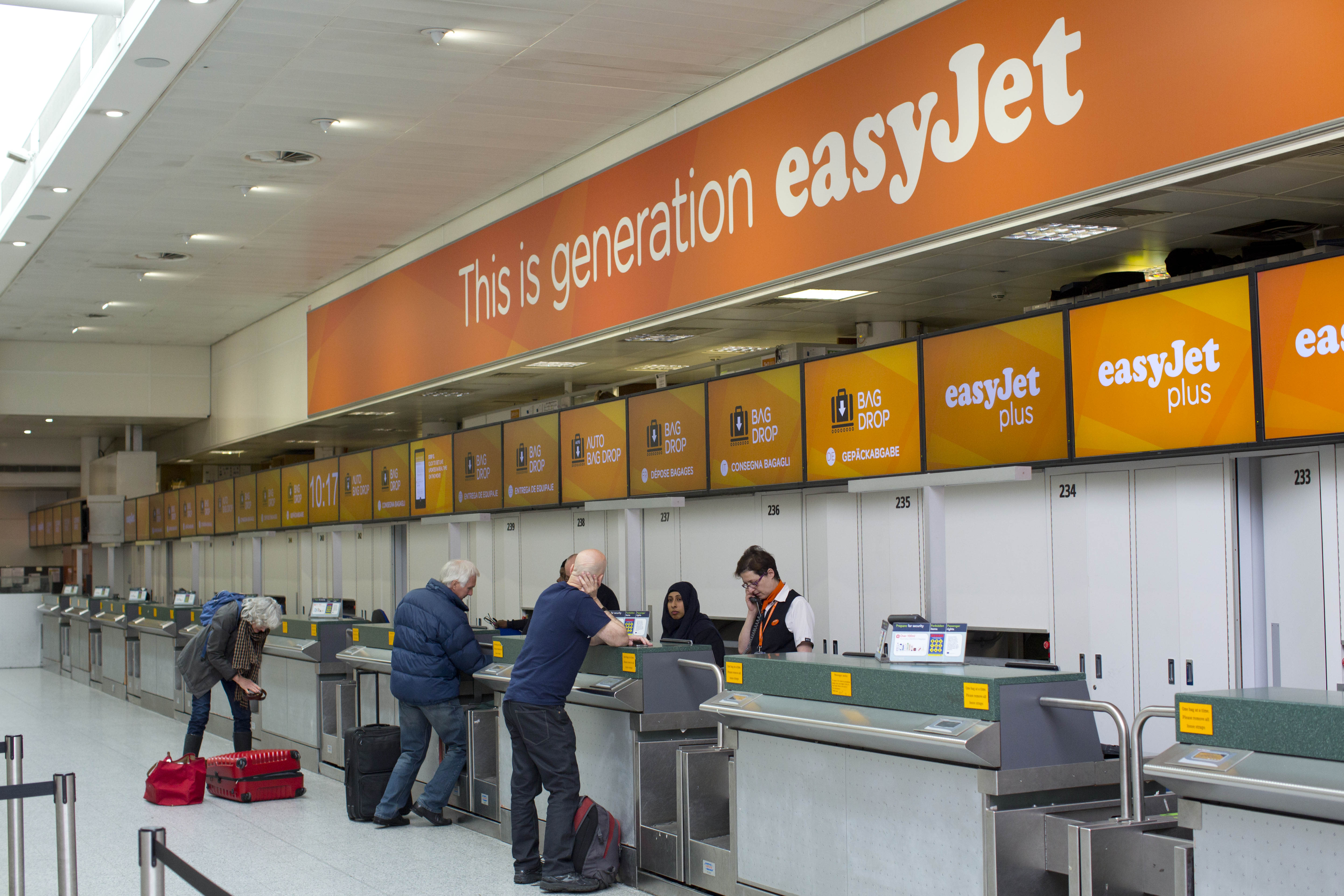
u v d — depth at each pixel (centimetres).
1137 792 352
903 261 589
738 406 714
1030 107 505
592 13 634
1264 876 293
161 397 1861
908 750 389
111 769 928
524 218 953
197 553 1781
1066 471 548
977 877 369
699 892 500
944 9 552
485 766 684
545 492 926
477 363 1027
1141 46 457
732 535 771
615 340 881
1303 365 418
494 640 677
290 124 823
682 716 546
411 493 1147
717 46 673
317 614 940
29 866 616
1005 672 392
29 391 1789
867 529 660
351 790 705
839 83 619
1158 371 472
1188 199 525
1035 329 525
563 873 530
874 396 613
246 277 1344
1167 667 504
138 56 699
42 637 2059
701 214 733
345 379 1323
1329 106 392
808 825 440
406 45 684
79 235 1142
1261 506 482
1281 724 289
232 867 596
